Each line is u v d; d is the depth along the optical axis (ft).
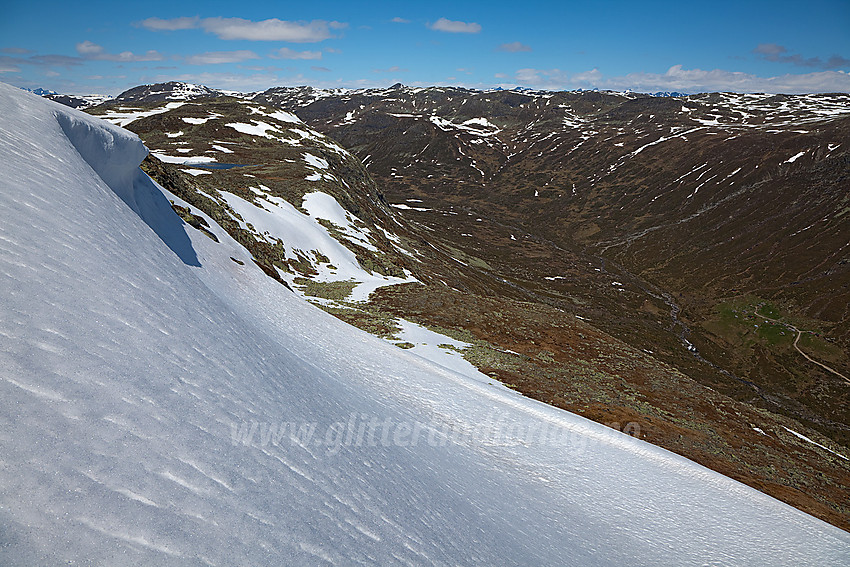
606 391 100.68
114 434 14.30
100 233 25.91
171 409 17.40
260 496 17.08
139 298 22.90
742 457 88.07
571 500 54.60
